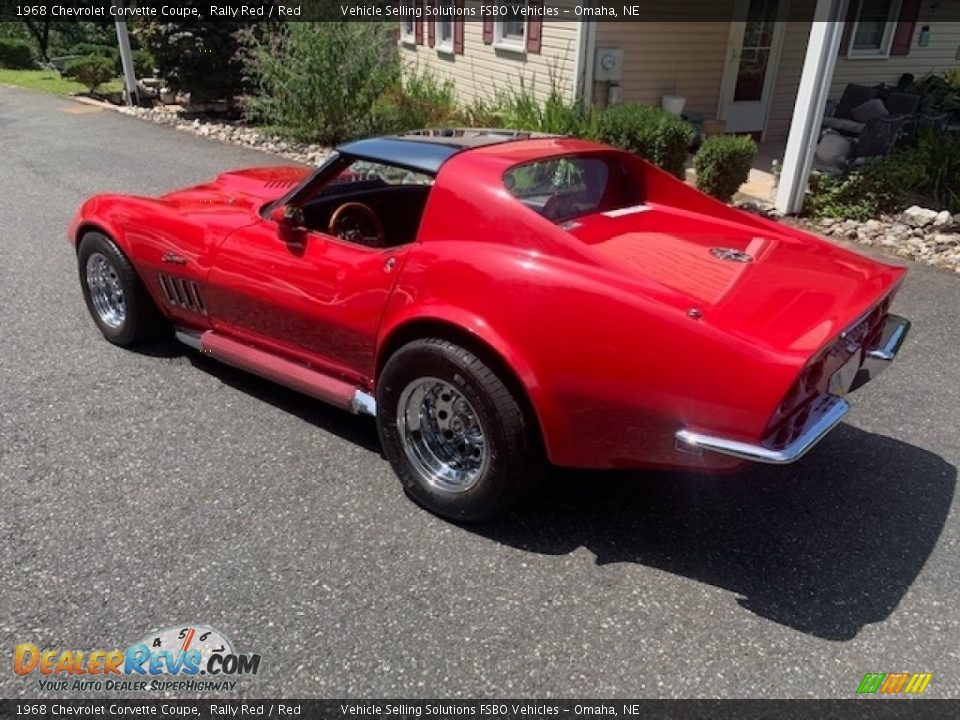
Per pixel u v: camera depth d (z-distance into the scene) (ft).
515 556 9.78
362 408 11.33
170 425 12.64
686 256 10.21
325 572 9.40
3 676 7.93
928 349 16.48
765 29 37.83
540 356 9.03
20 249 21.44
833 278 10.10
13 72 69.26
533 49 36.88
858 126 31.45
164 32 41.52
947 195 26.37
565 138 12.64
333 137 35.86
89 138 37.81
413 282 10.11
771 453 8.07
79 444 12.00
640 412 8.73
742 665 8.18
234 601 8.91
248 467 11.53
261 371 12.68
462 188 10.14
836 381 9.84
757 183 30.37
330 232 12.32
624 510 10.80
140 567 9.39
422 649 8.30
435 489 10.38
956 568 9.75
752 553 9.95
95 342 15.67
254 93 41.78
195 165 32.37
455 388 9.66
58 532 9.97
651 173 12.50
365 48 35.19
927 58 46.42
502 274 9.34
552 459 9.53
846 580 9.48
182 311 13.96
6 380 13.97
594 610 8.90
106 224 14.28
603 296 8.79
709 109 38.14
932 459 12.31
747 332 8.35
